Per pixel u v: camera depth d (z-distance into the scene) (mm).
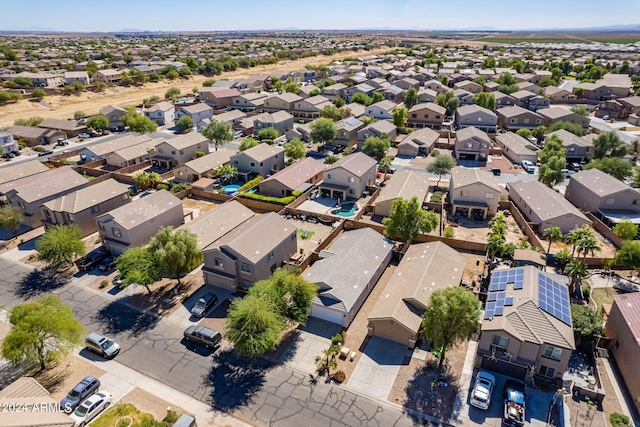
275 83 166625
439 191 70562
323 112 111812
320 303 40062
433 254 45344
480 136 88562
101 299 44750
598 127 109438
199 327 38438
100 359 36625
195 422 30250
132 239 51125
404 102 129500
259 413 31188
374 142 86375
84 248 50188
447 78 164375
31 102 134750
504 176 79312
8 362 36250
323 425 30203
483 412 31000
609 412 30781
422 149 92125
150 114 119250
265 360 36312
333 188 68000
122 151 84188
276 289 39031
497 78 161500
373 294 44969
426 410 31281
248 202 67500
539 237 56750
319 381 34000
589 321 36375
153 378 34531
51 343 34719
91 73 174000
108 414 30844
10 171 69875
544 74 167750
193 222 53906
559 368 32281
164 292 45844
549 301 34969
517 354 32875
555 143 81312
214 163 79438
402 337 37438
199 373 35000
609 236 56000
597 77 172625
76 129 107062
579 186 65312
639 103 118250
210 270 45406
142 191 73625
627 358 32781
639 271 45219
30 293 45688
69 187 64312
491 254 48469
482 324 34031
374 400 32188
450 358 36125
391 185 67188
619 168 71312
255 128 106312
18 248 55094
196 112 117250
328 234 57406
